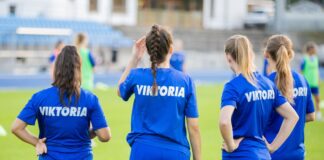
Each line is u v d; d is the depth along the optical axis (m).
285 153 8.29
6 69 40.12
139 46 7.87
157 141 7.15
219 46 56.22
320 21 66.69
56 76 7.53
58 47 20.08
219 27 64.62
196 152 7.44
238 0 65.06
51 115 7.49
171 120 7.20
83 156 7.60
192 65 51.88
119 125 19.28
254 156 7.15
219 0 64.25
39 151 7.51
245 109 7.24
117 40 47.22
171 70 7.36
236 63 7.38
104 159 13.80
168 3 62.06
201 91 32.50
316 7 67.56
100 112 7.65
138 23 60.31
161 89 7.23
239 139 7.27
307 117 8.81
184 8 63.00
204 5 63.81
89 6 54.28
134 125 7.34
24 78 32.81
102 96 28.52
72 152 7.55
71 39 44.47
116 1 57.31
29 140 7.59
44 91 7.59
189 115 7.36
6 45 42.69
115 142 16.14
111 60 46.16
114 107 24.22
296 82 8.51
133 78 7.39
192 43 55.34
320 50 53.03
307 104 8.72
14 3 49.12
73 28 47.22
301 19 65.75
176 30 56.44
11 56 40.50
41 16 49.81
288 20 65.00
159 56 7.29
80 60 7.61
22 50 43.19
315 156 14.44
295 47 60.75
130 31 52.03
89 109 7.57
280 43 8.25
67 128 7.51
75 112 7.50
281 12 63.22
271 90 7.46
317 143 16.44
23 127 7.55
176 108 7.25
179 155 7.18
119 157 14.09
